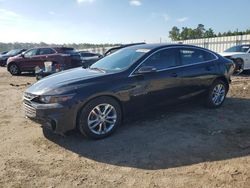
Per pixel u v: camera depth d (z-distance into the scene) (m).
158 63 5.50
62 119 4.46
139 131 5.14
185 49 6.02
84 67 5.93
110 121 4.93
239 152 4.21
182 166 3.82
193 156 4.11
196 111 6.37
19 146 4.64
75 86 4.60
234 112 6.31
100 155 4.23
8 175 3.68
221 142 4.59
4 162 4.06
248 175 3.54
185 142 4.61
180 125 5.43
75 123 4.59
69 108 4.46
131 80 5.05
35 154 4.32
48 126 4.57
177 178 3.52
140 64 5.23
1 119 6.24
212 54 6.59
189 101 6.07
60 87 4.57
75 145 4.61
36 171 3.78
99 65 5.73
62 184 3.45
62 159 4.13
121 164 3.93
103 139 4.82
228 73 6.75
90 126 4.70
